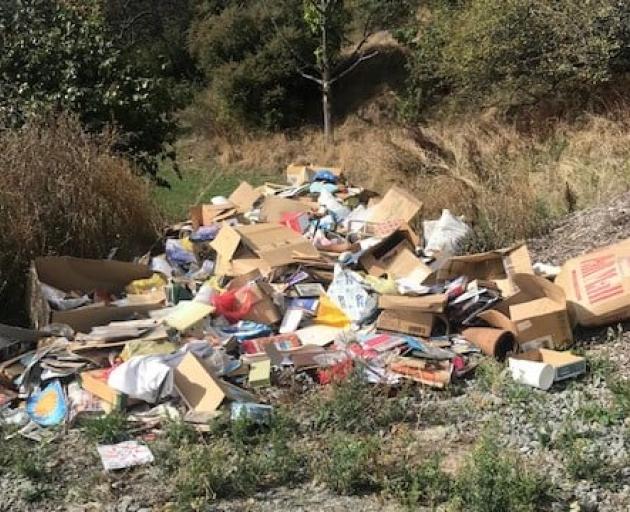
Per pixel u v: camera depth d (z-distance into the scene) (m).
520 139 15.04
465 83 19.05
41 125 7.51
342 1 29.33
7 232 6.51
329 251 7.19
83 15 10.05
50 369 5.02
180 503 3.74
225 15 31.31
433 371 4.96
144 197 7.76
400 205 8.02
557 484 3.82
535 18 16.95
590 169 10.47
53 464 4.17
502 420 4.52
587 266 6.04
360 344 5.32
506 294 5.96
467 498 3.70
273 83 29.94
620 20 15.84
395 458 4.07
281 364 5.17
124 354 5.11
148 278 6.68
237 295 5.93
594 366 5.11
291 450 4.14
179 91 11.55
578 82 16.73
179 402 4.73
